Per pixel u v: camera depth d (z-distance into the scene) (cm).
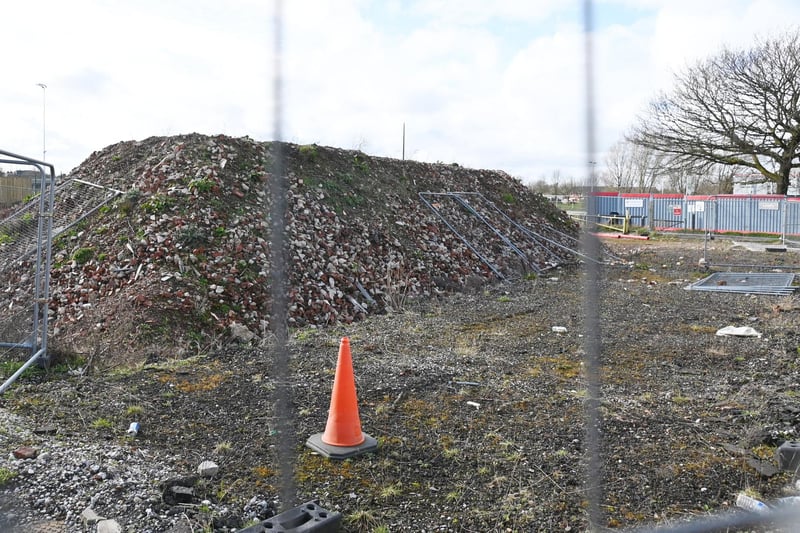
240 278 916
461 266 1334
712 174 3703
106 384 606
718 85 3044
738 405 562
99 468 404
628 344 807
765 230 2944
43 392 579
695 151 3153
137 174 1159
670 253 1989
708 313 1022
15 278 930
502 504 385
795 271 1566
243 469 427
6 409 527
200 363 688
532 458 450
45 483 383
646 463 441
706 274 1526
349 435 458
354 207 1299
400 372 655
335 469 430
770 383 634
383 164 1575
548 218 1917
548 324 937
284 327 367
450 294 1180
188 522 349
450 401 573
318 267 1027
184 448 461
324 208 1213
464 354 745
